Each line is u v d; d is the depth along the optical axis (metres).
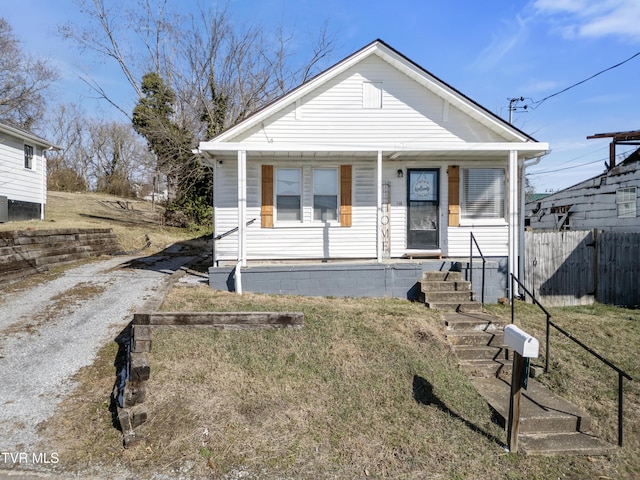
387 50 9.86
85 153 47.59
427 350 6.20
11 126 16.47
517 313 8.84
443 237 10.57
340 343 6.09
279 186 10.37
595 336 7.77
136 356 5.24
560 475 4.10
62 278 9.87
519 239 10.70
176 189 23.41
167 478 3.81
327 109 10.05
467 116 10.21
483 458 4.23
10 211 16.28
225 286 9.10
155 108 25.23
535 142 9.76
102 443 4.24
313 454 4.14
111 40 25.27
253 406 4.78
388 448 4.27
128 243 16.38
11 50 30.94
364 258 10.46
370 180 10.44
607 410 5.30
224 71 25.28
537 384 5.95
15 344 6.11
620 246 11.20
